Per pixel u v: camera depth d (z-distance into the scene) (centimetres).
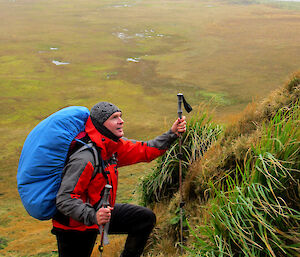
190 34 6650
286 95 471
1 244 887
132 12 9519
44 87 3859
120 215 333
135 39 6316
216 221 301
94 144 290
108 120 296
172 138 364
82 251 302
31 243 860
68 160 285
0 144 2358
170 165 482
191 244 355
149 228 338
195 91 3459
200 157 453
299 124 327
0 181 1706
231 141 437
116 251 491
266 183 301
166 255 398
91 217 269
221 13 9350
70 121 291
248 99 3056
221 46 5669
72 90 3738
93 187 288
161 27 7300
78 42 6097
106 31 6981
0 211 1243
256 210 277
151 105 3122
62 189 273
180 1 12119
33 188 277
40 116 3022
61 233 294
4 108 3206
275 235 267
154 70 4416
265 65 4359
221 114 2538
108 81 4034
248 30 6862
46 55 5309
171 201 461
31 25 7706
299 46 5331
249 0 11944
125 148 337
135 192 546
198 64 4594
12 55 5316
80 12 9569
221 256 284
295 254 264
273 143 312
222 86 3559
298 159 302
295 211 273
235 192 304
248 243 285
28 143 290
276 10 9812
